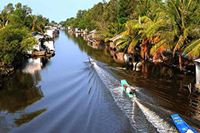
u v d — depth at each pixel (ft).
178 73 165.37
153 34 170.50
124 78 158.71
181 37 156.76
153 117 96.12
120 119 97.76
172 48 171.53
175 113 98.84
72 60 244.42
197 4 159.74
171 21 160.97
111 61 223.71
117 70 183.62
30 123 104.22
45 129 98.12
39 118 108.47
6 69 191.31
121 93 128.57
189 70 167.02
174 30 159.74
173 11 161.48
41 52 263.08
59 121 103.96
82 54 281.74
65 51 312.09
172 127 87.04
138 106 108.17
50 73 191.72
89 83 155.84
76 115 108.17
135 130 87.10
